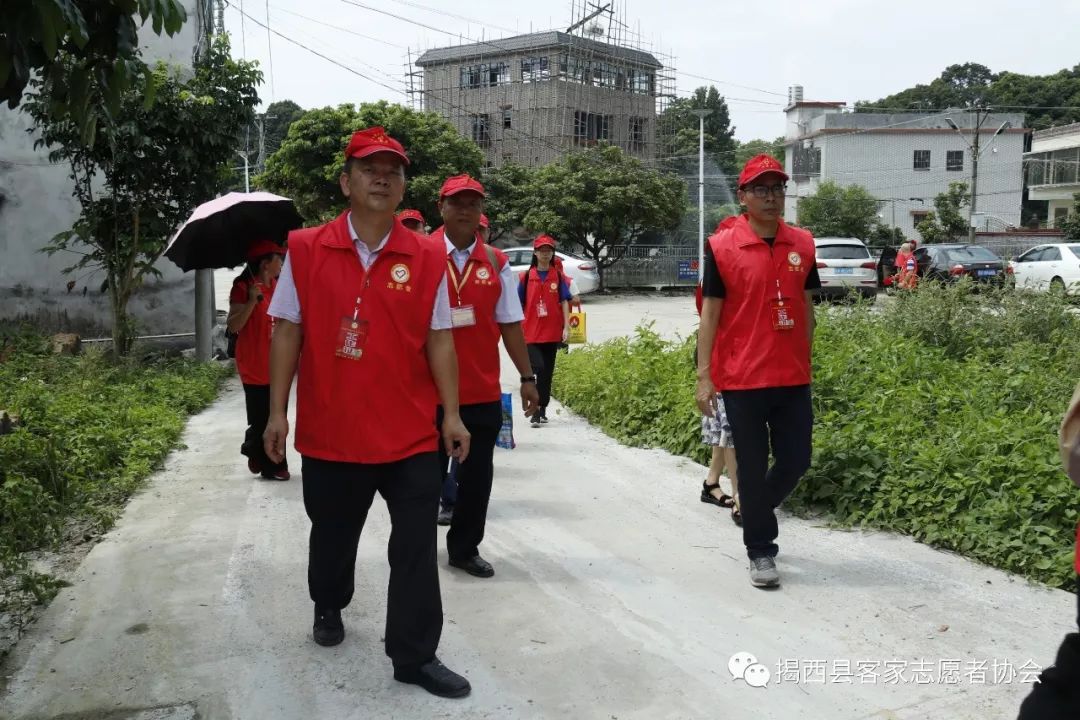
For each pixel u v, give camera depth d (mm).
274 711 3375
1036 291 10328
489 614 4238
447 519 5582
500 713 3354
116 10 3662
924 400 7145
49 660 3779
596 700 3445
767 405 4531
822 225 41500
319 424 3422
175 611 4273
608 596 4445
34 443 6078
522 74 42812
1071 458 2322
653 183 30062
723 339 4609
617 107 44312
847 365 7906
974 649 3832
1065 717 2367
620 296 29859
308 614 4242
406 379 3422
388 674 3650
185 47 12578
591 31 43938
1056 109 52219
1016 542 4746
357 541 3748
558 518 5699
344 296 3361
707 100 58688
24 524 5141
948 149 47219
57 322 12539
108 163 10930
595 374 9297
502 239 34906
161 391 9414
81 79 3820
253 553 5070
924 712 3352
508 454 7449
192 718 3326
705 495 6035
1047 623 4078
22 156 12164
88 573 4762
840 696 3469
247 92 11500
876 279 21484
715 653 3824
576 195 29641
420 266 3424
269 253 6359
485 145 43781
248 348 6359
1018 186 47406
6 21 3227
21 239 12273
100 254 11312
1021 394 7359
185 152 10930
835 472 5801
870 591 4465
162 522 5629
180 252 7293
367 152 3271
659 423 7844
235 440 7973
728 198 40062
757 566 4543
